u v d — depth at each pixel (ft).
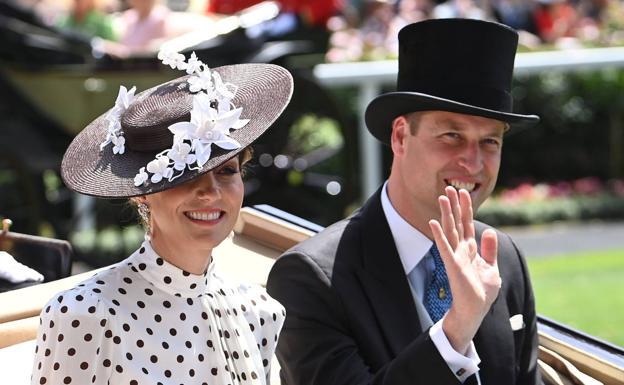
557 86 147.23
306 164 104.58
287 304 38.04
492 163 38.52
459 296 32.32
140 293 30.99
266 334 33.94
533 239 123.54
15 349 35.47
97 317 29.84
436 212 38.60
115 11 107.24
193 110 30.19
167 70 90.79
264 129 30.78
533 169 148.15
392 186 39.52
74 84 91.09
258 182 101.14
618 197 139.54
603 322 83.66
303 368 37.47
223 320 32.40
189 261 31.37
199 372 31.22
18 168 98.27
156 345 30.63
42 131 93.09
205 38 91.66
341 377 36.47
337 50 118.83
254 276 43.88
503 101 38.83
